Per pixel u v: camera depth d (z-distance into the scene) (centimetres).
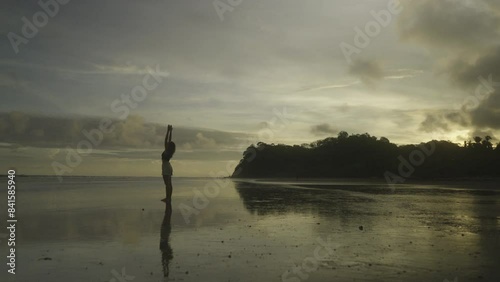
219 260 616
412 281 501
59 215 1160
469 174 6419
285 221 1070
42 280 507
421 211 1327
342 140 8894
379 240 786
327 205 1555
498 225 993
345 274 534
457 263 593
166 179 1612
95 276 525
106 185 3562
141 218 1109
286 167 9462
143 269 561
